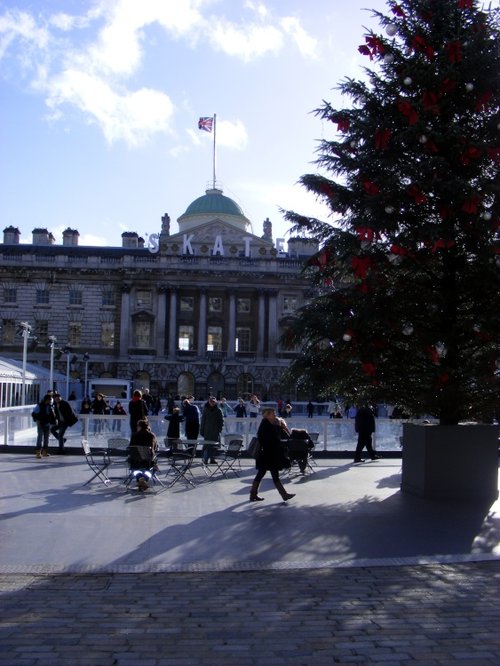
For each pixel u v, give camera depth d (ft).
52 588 27.63
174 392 251.80
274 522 40.57
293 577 29.60
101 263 257.96
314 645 21.89
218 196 308.81
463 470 49.08
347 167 49.52
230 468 66.85
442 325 48.80
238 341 261.03
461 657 21.02
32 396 179.63
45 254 259.19
